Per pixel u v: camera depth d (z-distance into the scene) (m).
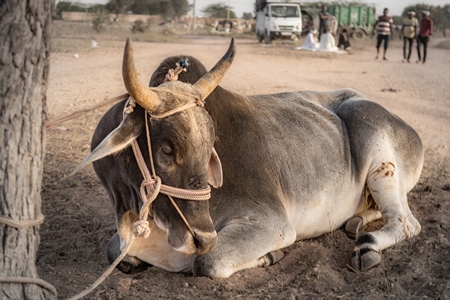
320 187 6.40
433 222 6.89
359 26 44.25
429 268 5.70
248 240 5.44
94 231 6.58
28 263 4.17
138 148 4.76
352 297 5.11
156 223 4.85
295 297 5.12
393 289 5.19
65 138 10.31
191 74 5.55
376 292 5.16
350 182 6.70
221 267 5.24
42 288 4.27
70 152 9.45
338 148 6.73
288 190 6.16
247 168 5.86
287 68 23.73
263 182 5.89
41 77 4.07
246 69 22.67
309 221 6.36
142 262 5.65
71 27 46.19
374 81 20.03
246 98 6.50
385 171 6.64
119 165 4.97
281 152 6.21
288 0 40.53
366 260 5.67
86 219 6.88
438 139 11.20
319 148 6.55
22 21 3.90
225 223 5.59
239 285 5.31
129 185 5.00
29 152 4.07
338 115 7.12
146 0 75.94
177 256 5.48
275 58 28.77
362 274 5.64
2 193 4.01
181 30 68.56
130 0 68.38
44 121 4.16
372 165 6.71
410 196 7.67
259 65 24.67
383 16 29.09
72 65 21.88
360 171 6.75
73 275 5.45
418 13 73.19
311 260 5.91
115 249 5.58
